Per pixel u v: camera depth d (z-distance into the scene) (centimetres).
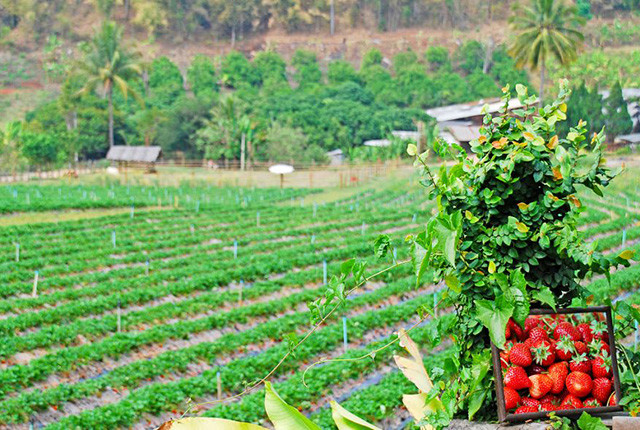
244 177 7425
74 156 8406
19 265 3041
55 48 12706
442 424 498
